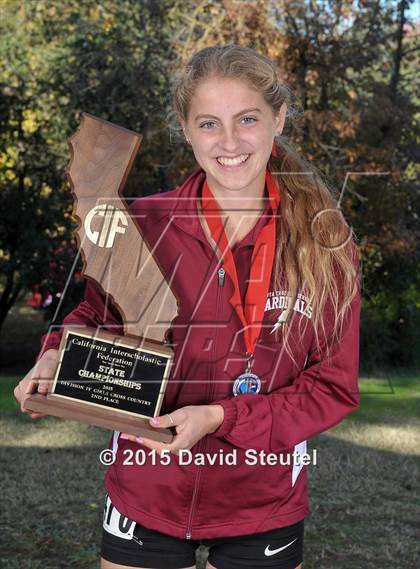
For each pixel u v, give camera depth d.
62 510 4.45
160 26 12.40
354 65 11.54
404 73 14.53
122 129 1.92
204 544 2.12
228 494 2.04
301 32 11.46
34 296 15.52
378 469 5.18
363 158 11.07
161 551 2.07
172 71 11.34
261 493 2.05
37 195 13.64
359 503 4.61
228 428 1.94
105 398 1.89
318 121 10.51
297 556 2.14
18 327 18.39
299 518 2.11
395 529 4.23
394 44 13.34
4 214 13.33
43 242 13.23
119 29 12.78
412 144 11.92
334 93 11.56
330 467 5.17
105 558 2.12
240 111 1.91
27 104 13.88
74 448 5.63
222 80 1.91
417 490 4.84
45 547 3.97
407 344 11.69
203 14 12.03
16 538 4.07
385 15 11.91
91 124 1.91
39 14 14.20
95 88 12.66
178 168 10.62
